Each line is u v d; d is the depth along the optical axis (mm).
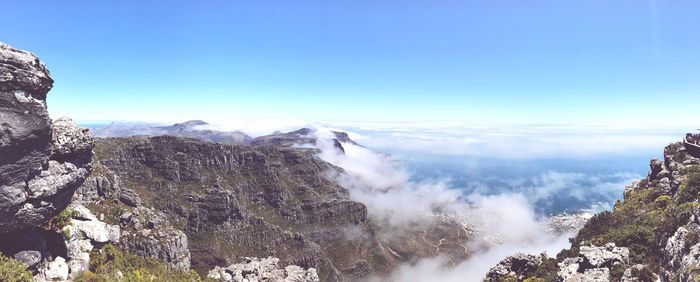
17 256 56281
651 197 99188
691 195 77188
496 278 99688
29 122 49094
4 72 46531
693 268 46875
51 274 59594
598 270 67125
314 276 125000
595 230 98188
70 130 58281
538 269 93438
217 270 127938
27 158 50562
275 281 120688
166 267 98562
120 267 76812
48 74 51812
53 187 54594
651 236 72438
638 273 62188
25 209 51969
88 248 73312
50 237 64000
